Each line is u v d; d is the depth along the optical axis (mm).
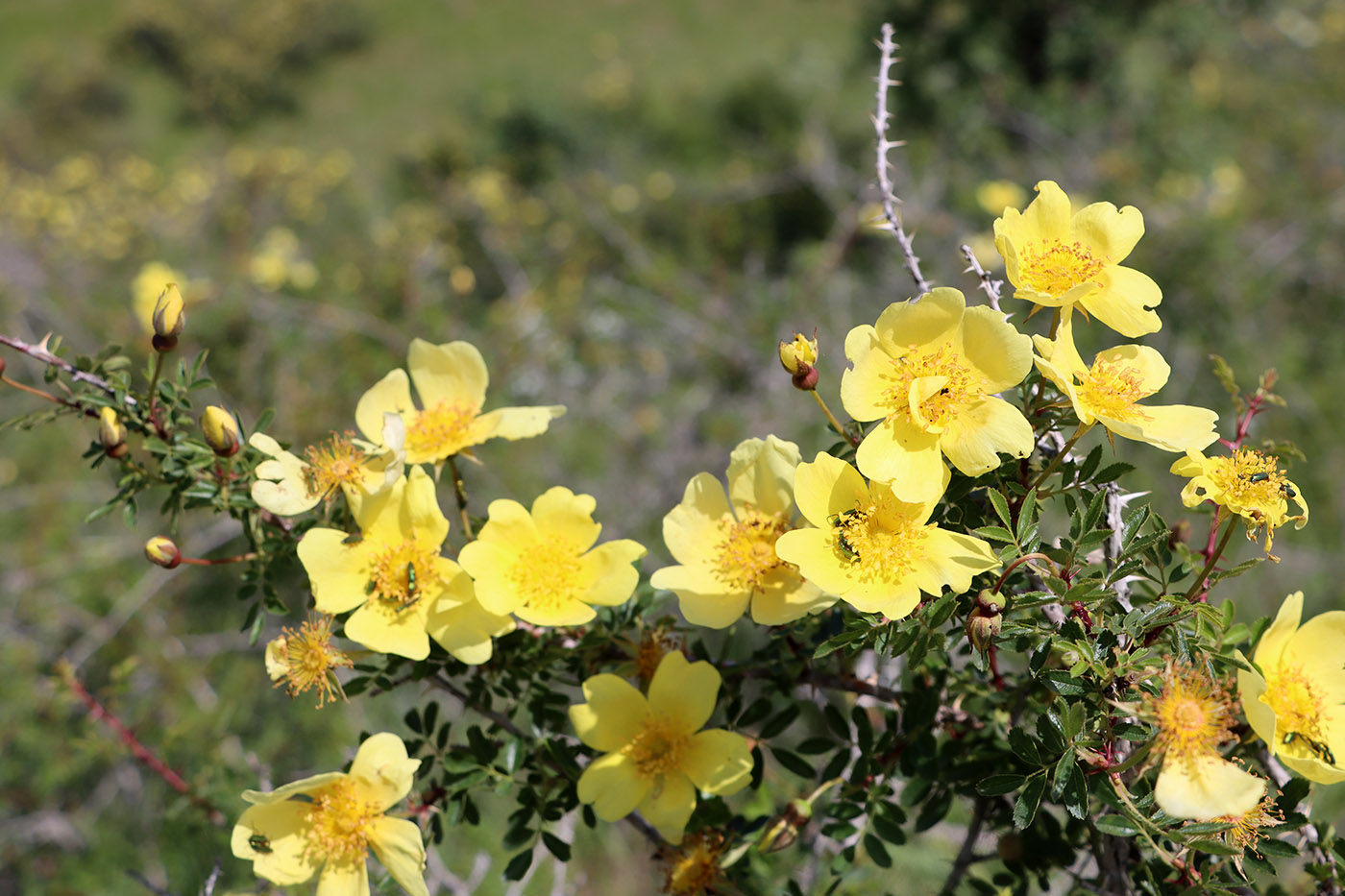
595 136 11445
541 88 11672
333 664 1743
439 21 17328
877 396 1520
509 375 5848
